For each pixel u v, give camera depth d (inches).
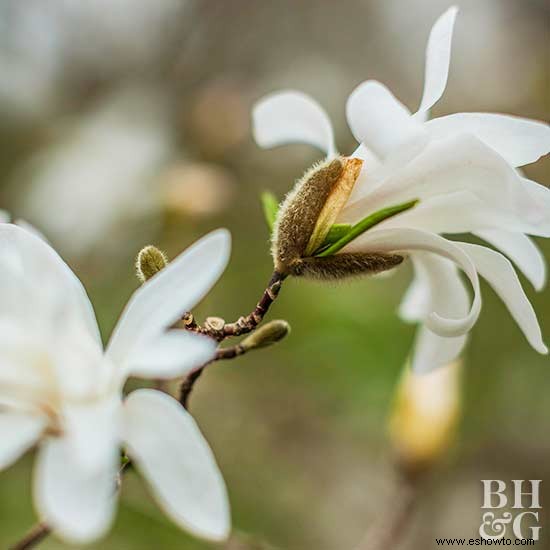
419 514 23.9
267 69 32.1
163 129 27.5
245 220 26.4
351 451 24.3
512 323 24.4
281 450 24.0
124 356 11.4
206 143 26.8
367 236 13.0
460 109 31.6
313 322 23.4
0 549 18.8
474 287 12.7
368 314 23.2
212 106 26.9
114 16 31.1
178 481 11.0
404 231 13.0
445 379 17.9
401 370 23.0
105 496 10.8
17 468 19.4
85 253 25.3
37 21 30.0
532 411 24.2
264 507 22.8
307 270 13.1
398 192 12.9
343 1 32.7
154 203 25.0
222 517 10.9
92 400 11.2
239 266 25.0
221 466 22.9
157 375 11.2
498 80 31.9
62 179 26.4
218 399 23.3
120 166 26.1
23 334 11.4
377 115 12.1
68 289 11.6
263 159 27.5
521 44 32.2
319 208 13.0
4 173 27.6
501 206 12.6
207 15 31.8
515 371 24.3
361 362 23.1
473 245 13.1
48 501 10.7
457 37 32.6
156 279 11.5
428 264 13.6
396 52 33.5
